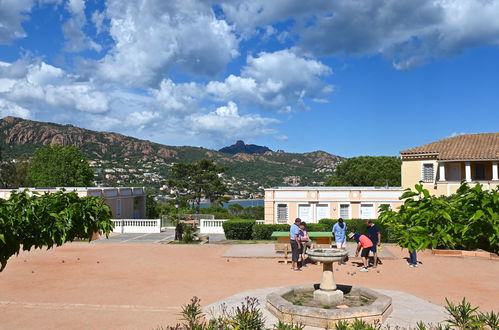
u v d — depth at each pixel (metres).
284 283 13.10
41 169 51.12
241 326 6.82
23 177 63.78
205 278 13.93
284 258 17.42
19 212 4.99
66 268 15.85
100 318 9.39
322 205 30.25
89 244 23.36
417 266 15.91
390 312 9.39
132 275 14.48
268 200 30.73
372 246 15.28
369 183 55.44
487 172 32.88
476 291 11.94
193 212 60.38
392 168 55.75
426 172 33.56
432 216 3.82
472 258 17.62
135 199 43.34
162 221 40.22
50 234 5.18
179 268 15.87
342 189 30.08
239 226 27.00
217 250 20.81
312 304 9.98
